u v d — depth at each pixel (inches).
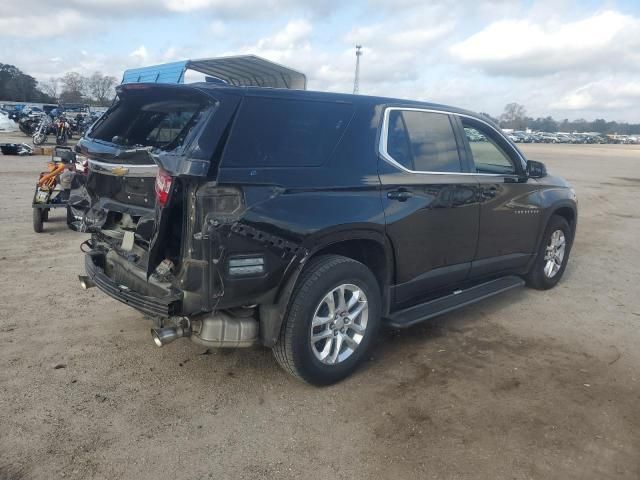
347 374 153.2
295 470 114.7
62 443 120.3
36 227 315.3
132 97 159.6
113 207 153.0
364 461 118.3
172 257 126.9
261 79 629.6
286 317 137.5
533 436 129.0
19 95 3501.5
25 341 170.2
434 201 168.6
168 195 121.2
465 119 190.7
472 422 134.3
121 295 139.0
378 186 152.5
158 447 120.6
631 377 161.0
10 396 138.2
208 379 151.4
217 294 123.3
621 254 329.1
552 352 177.6
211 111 127.2
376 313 157.6
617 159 1565.0
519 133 4023.1
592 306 225.8
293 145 138.3
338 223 140.1
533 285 241.0
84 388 143.9
